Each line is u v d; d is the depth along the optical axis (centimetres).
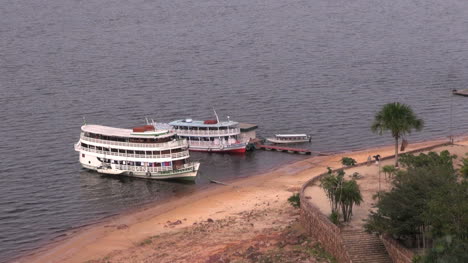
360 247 9344
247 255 10181
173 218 13162
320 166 16512
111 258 11212
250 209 13075
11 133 18900
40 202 14425
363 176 12494
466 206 8012
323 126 19700
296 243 10438
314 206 10681
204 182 15812
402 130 12975
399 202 9125
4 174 15962
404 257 8788
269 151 18225
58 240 12419
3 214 13712
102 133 16375
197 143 18300
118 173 16138
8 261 11562
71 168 16550
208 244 11162
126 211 13925
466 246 7494
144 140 16038
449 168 11138
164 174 15825
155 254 11119
